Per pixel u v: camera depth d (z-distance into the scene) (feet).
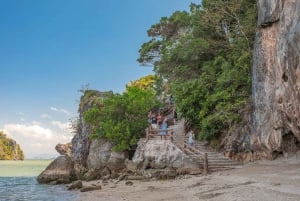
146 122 120.26
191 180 74.84
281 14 68.80
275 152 86.84
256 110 89.76
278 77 74.13
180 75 129.90
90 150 127.54
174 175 86.74
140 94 126.93
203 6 128.26
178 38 140.26
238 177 66.74
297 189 47.98
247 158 94.48
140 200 59.47
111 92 157.28
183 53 124.88
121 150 114.73
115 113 122.01
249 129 95.61
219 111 99.96
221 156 94.38
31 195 85.46
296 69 59.98
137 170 99.71
